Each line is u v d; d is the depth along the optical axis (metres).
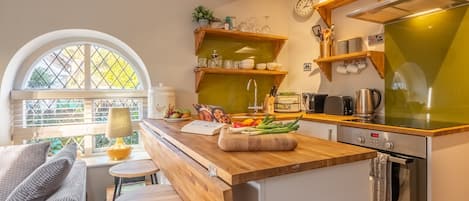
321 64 3.00
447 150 1.78
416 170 1.75
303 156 1.02
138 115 2.96
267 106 3.15
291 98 3.19
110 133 2.48
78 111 2.71
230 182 0.83
